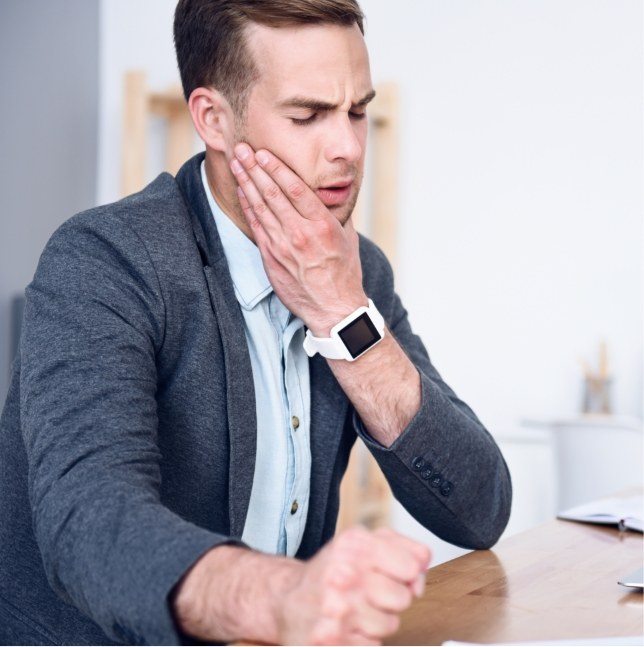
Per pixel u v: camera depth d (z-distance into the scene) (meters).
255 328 1.20
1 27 3.68
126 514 0.81
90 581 0.79
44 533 0.84
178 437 1.10
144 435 0.93
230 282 1.16
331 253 1.12
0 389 3.60
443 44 4.46
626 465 3.14
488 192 4.38
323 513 1.24
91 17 4.16
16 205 3.73
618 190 4.17
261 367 1.19
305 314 1.13
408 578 0.70
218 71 1.14
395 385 1.12
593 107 4.21
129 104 3.97
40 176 3.85
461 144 4.43
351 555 0.69
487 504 1.20
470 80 4.42
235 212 1.19
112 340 0.99
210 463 1.12
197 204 1.19
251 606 0.73
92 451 0.89
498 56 4.38
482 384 4.37
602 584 0.98
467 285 4.40
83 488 0.84
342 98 1.09
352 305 1.12
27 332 1.02
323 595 0.68
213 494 1.12
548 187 4.28
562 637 0.80
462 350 4.41
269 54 1.09
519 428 3.28
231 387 1.12
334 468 1.27
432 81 4.48
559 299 4.25
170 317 1.08
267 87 1.10
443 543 3.09
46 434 0.90
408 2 4.52
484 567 1.06
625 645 0.75
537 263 4.29
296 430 1.20
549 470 2.87
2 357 3.62
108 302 1.03
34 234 3.82
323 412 1.24
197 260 1.13
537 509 2.85
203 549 0.76
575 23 4.25
